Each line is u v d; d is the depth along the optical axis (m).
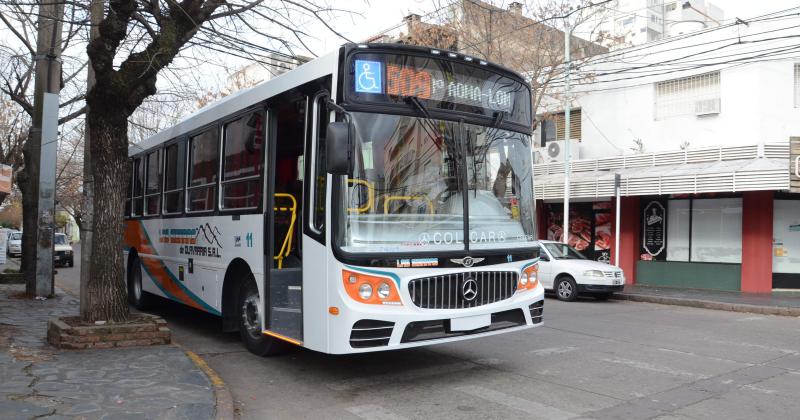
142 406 5.41
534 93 20.05
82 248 9.23
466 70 6.88
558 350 8.76
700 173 16.84
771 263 17.25
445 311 6.21
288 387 6.64
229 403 5.70
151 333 8.10
